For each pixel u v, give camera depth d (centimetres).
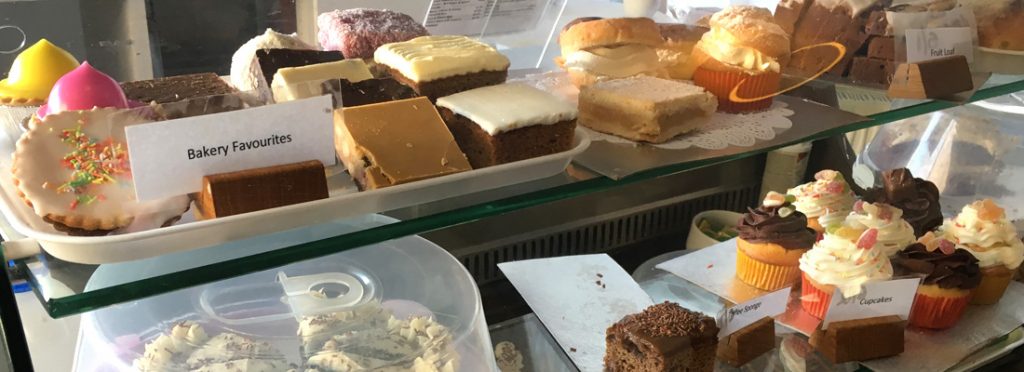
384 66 118
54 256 76
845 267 138
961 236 157
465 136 107
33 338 81
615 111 125
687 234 164
